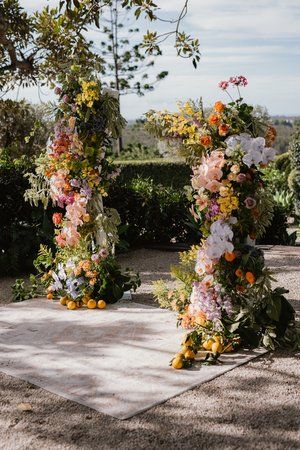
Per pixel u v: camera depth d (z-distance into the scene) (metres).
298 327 4.60
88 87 5.52
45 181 6.25
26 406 3.53
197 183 4.41
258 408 3.47
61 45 8.88
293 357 4.33
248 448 3.02
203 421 3.32
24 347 4.63
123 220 9.42
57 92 5.76
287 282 6.80
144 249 9.38
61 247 6.22
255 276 4.44
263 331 4.51
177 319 4.87
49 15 8.79
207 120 4.52
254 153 4.29
